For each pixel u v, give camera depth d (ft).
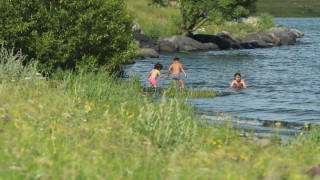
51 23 187.21
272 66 312.29
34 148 70.49
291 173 68.03
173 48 435.53
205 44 461.78
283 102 173.27
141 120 96.43
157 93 183.21
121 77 241.76
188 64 327.06
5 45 185.26
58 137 82.64
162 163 73.26
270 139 107.96
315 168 69.87
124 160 70.59
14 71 155.22
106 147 78.54
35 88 140.36
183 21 498.69
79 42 191.21
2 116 91.66
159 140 87.92
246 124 134.41
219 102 169.48
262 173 66.95
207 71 283.59
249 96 185.78
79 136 84.48
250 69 294.46
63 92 135.44
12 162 61.31
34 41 186.80
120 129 94.48
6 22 182.29
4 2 182.50
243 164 69.72
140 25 513.04
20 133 78.07
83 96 136.26
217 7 496.23
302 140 102.12
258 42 505.66
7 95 117.70
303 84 226.79
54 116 102.58
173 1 506.07
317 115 150.00
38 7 187.83
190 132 100.99
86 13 189.57
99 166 64.90
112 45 197.88
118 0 202.28
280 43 532.32
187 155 78.64
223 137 102.42
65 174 58.90
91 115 109.40
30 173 58.54
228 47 481.87
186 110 139.74
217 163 69.21
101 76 176.55
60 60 188.55
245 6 504.84
